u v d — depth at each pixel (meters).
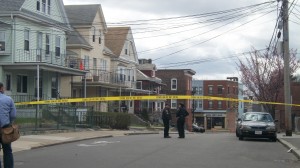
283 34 26.03
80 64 39.75
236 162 13.24
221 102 86.56
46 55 35.72
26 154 14.70
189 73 75.88
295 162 13.62
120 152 15.42
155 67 67.12
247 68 45.91
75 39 43.31
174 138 23.02
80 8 46.94
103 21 47.94
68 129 25.30
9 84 32.59
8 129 9.63
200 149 16.77
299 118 35.34
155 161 13.10
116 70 51.66
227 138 24.41
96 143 19.11
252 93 46.97
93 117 31.98
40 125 23.09
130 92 55.06
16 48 32.16
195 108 83.44
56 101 24.62
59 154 14.75
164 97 26.12
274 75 43.53
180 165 12.35
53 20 36.91
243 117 23.91
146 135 27.06
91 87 46.19
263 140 23.16
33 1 34.12
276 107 43.44
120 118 34.69
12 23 32.03
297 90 43.84
